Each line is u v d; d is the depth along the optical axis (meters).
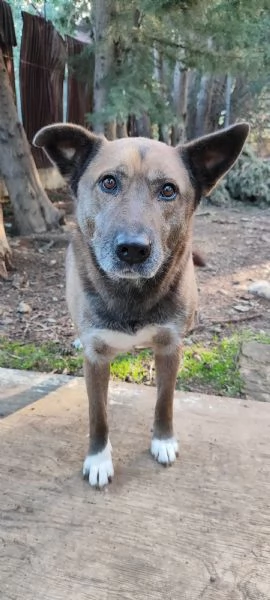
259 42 2.17
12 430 0.76
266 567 0.54
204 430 0.76
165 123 2.16
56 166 0.66
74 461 0.70
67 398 0.84
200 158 0.65
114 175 0.57
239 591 0.51
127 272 0.55
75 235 0.67
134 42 2.05
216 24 1.85
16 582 0.52
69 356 1.03
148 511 0.61
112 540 0.57
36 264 1.57
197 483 0.66
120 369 0.98
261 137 3.97
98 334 0.65
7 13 2.08
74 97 2.88
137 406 0.82
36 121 2.54
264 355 1.03
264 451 0.72
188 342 1.09
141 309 0.63
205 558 0.55
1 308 1.24
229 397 0.86
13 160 1.78
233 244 1.91
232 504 0.62
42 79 2.51
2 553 0.55
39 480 0.66
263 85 3.30
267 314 1.25
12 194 1.83
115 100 1.90
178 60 2.15
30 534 0.58
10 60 2.19
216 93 3.44
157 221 0.57
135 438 0.75
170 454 0.69
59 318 1.20
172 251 0.62
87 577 0.53
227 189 2.80
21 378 0.90
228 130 0.63
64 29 2.62
